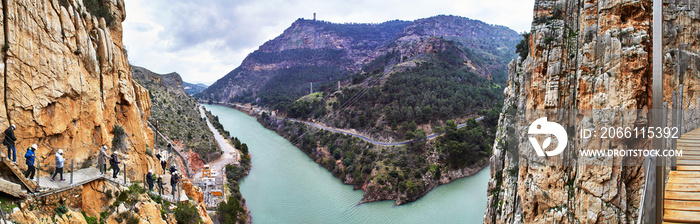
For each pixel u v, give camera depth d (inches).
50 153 865.5
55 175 810.2
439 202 3255.4
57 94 882.1
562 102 1270.9
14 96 781.3
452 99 5024.6
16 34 789.2
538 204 1320.1
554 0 1376.7
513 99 1887.3
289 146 5201.8
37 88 832.3
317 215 2950.3
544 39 1341.0
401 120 4653.1
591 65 1163.9
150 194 1106.1
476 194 3363.7
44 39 857.5
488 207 1921.8
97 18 1168.8
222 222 2194.9
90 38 1075.9
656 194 269.4
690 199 289.7
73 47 956.0
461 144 3922.2
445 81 5516.7
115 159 976.9
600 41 1136.8
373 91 5472.4
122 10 1330.0
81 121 970.7
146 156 1423.5
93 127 1018.7
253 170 3991.1
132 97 1348.4
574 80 1254.9
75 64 957.2
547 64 1317.7
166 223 1059.9
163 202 1160.2
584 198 1168.2
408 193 3356.3
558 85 1272.1
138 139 1327.5
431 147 4023.1
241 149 4377.5
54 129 871.7
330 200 3265.3
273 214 2886.3
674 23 994.1
